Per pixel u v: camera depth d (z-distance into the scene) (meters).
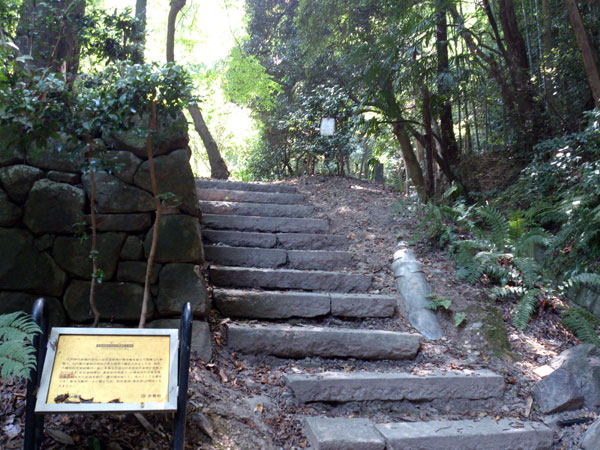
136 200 3.47
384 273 4.83
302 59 11.88
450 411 3.30
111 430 2.45
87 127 2.54
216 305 3.91
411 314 4.26
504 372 3.63
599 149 5.29
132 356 2.16
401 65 7.18
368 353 3.70
